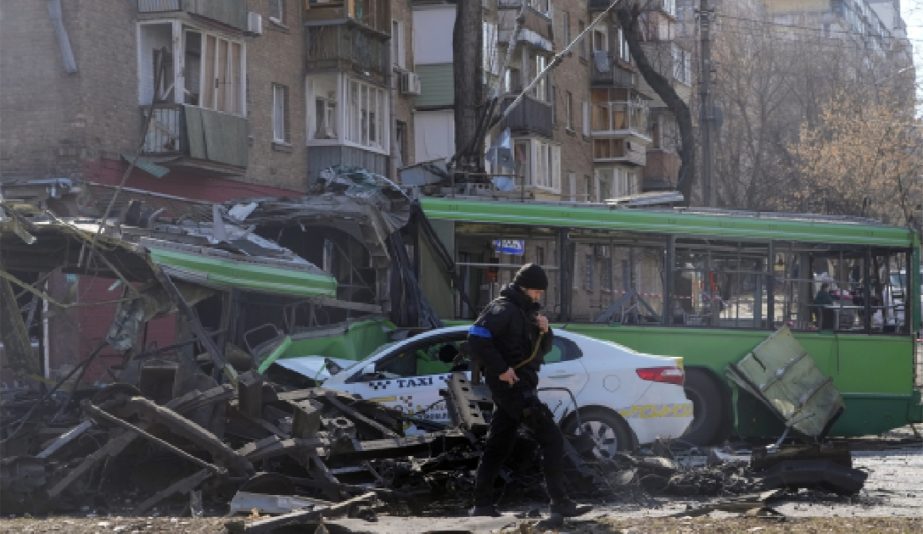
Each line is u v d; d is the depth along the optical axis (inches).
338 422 507.8
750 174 2859.3
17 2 1110.4
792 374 823.7
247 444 476.7
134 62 1168.8
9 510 459.5
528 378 415.5
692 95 2731.3
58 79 1102.4
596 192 2383.1
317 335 711.7
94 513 463.2
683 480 525.3
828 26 4559.5
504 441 422.9
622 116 2378.2
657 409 625.9
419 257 799.7
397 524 392.8
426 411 609.3
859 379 866.1
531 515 451.8
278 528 380.8
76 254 649.6
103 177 1120.8
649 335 828.0
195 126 1190.3
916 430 935.7
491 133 1926.7
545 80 2108.8
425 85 1760.6
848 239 871.7
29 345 672.4
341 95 1480.1
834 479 530.0
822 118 2714.1
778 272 858.8
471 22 1223.5
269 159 1393.9
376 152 1558.8
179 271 642.2
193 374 510.3
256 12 1371.8
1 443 499.5
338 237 804.6
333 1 1465.3
